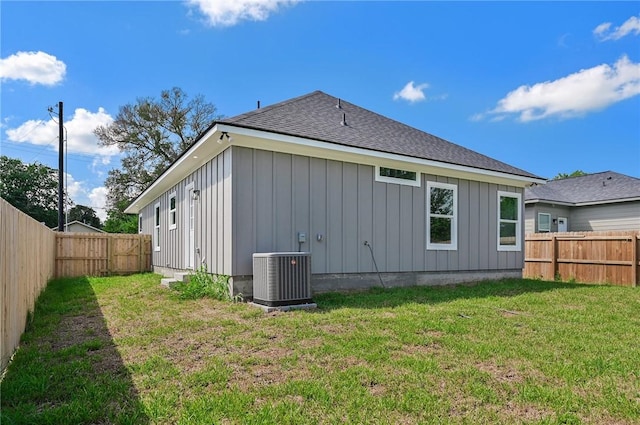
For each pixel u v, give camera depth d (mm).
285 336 4457
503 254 10797
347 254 8078
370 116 10586
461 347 4035
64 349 3992
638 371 3434
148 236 15188
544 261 12227
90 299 7297
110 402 2777
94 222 48000
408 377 3254
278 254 6164
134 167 29391
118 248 14602
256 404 2768
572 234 11586
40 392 2902
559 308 6289
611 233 10656
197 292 7391
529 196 16969
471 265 10070
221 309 6074
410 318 5289
